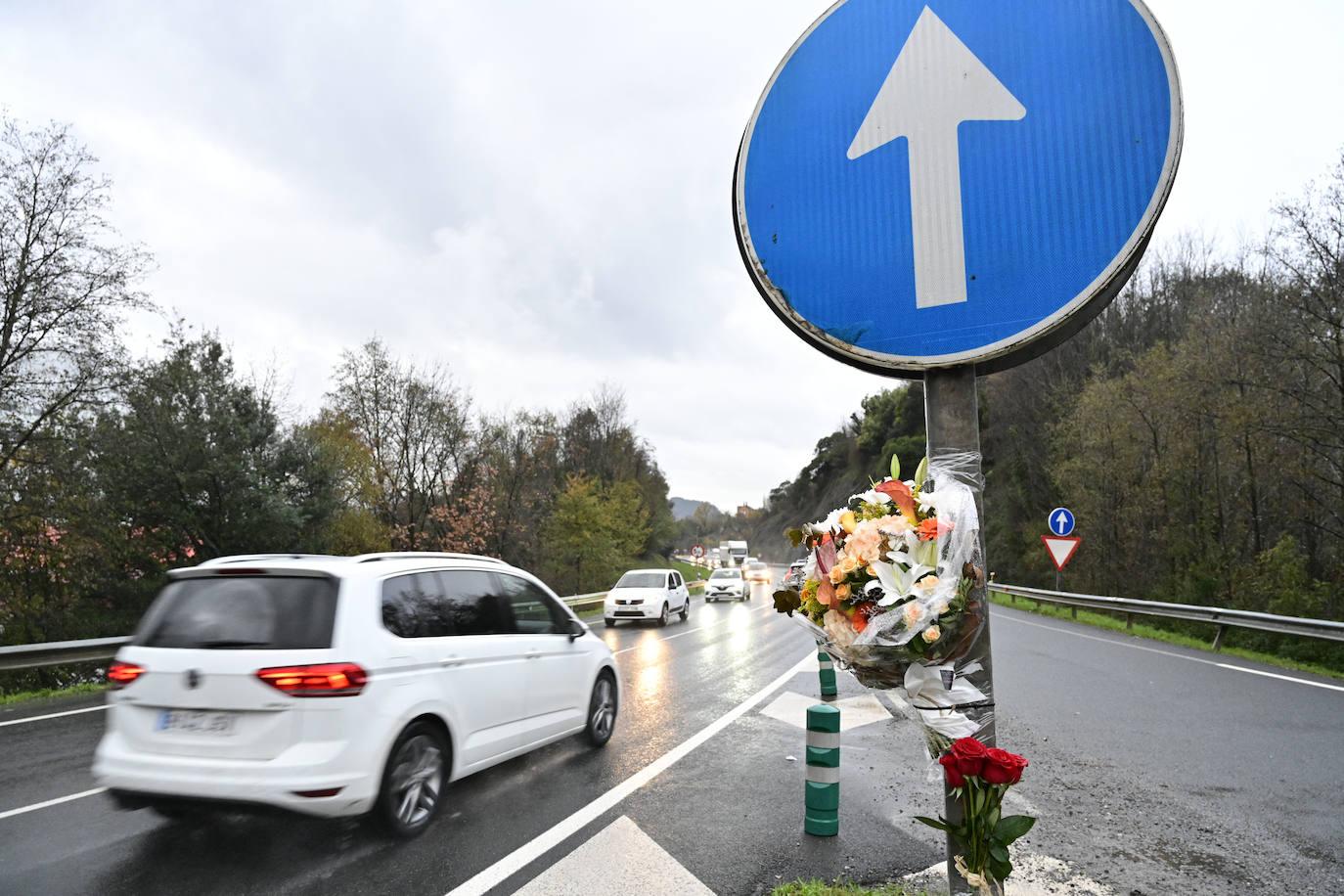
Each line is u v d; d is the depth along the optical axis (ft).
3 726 25.43
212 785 13.04
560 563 115.85
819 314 8.63
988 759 7.15
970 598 7.40
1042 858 13.78
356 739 13.56
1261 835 14.92
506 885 12.51
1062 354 127.03
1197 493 78.13
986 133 8.02
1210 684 33.30
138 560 64.95
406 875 12.88
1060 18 7.84
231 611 14.19
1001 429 155.63
